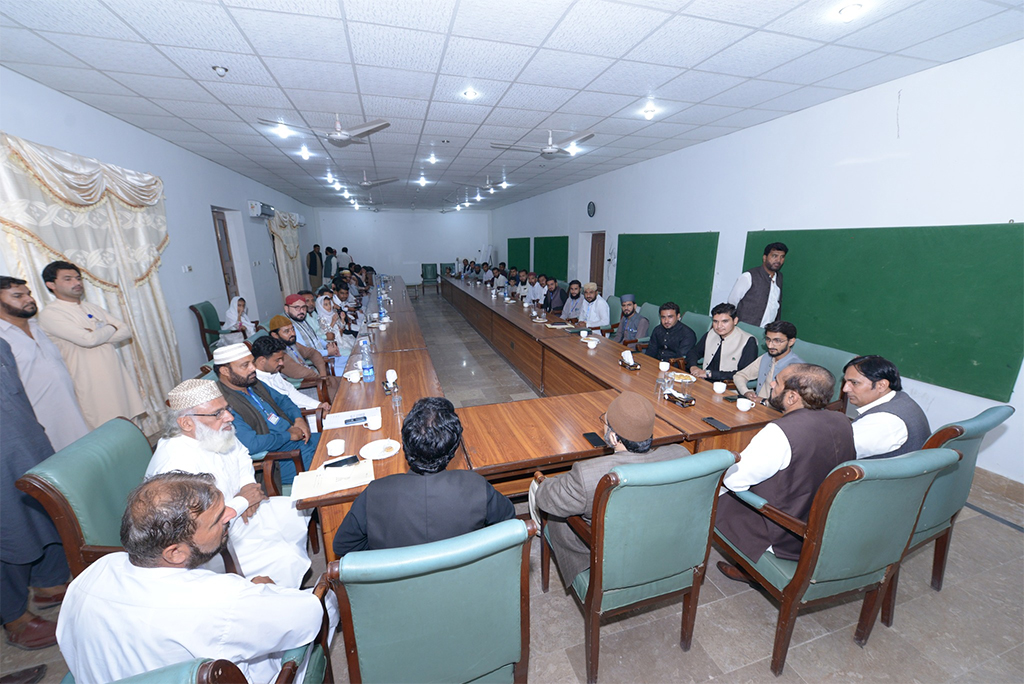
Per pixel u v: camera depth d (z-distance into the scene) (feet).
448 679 3.78
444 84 10.49
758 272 12.85
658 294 20.03
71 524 4.34
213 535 3.38
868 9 6.99
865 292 11.21
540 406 8.20
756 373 10.32
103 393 9.09
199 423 5.42
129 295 12.50
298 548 5.67
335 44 8.29
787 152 13.16
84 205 10.80
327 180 26.61
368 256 49.75
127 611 2.95
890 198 10.52
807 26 7.61
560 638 5.72
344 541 4.07
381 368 11.02
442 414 4.18
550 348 13.46
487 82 10.35
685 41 8.20
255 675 3.60
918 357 10.16
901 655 5.40
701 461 4.15
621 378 10.01
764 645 5.59
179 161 16.90
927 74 9.53
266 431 7.36
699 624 5.93
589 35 7.96
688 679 5.09
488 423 7.43
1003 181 8.46
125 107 11.96
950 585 6.56
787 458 5.10
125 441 5.50
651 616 6.07
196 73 9.67
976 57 8.70
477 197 36.94
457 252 52.70
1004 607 6.13
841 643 5.59
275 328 11.19
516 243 41.81
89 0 6.63
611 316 20.15
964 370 9.33
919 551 7.38
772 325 8.93
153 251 13.91
